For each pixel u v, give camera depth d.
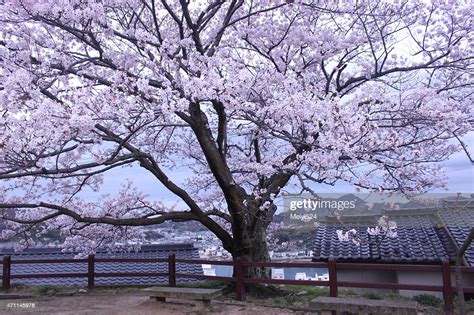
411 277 11.75
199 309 8.33
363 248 12.59
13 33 7.65
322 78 10.29
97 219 8.99
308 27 9.38
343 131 7.12
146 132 10.73
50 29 8.38
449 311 7.31
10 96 6.23
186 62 7.87
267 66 8.54
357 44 9.09
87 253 11.49
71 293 10.48
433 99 7.73
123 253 16.42
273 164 8.12
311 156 7.42
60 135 6.05
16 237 11.24
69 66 7.88
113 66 8.22
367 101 8.15
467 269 7.30
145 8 9.36
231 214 9.62
